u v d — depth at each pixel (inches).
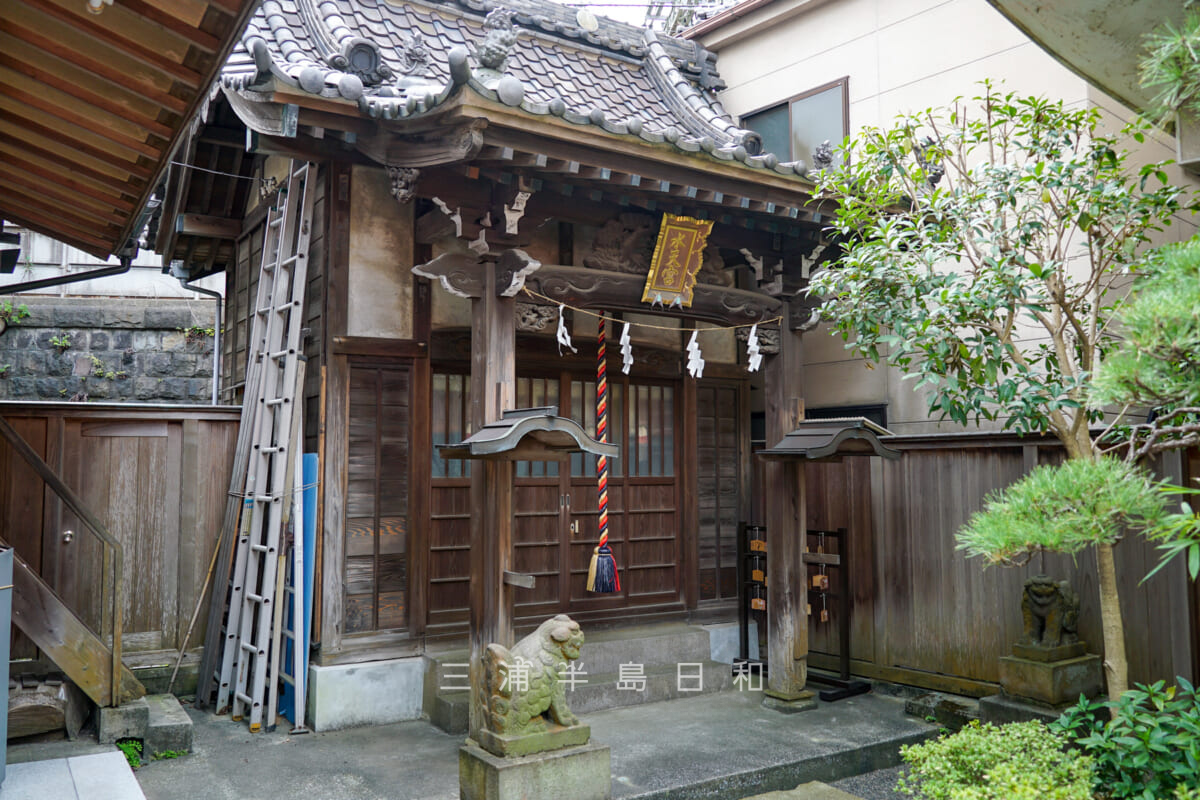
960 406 192.1
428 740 226.8
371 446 250.7
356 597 245.8
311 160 228.7
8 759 188.7
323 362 244.7
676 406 321.1
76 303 442.6
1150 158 270.7
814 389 353.7
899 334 190.9
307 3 256.4
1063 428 171.2
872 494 288.7
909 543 277.1
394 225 256.2
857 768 223.1
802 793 196.2
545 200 232.2
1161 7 197.5
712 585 323.3
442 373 269.7
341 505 244.2
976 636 257.3
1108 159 193.0
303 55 225.6
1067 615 226.7
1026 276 180.7
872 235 207.6
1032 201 194.4
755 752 218.2
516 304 243.3
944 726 243.1
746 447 335.9
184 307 456.4
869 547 288.8
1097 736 134.6
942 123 307.4
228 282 382.0
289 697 243.6
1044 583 225.8
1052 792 124.6
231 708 250.1
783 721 246.7
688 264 250.1
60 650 200.8
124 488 260.4
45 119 165.8
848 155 227.9
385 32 279.3
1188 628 212.1
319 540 242.1
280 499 235.0
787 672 261.4
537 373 288.2
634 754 216.1
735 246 270.5
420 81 219.0
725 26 383.6
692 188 226.7
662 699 269.4
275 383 253.6
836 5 344.8
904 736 233.5
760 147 293.4
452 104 184.1
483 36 305.9
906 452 279.0
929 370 189.3
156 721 211.8
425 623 256.8
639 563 306.2
